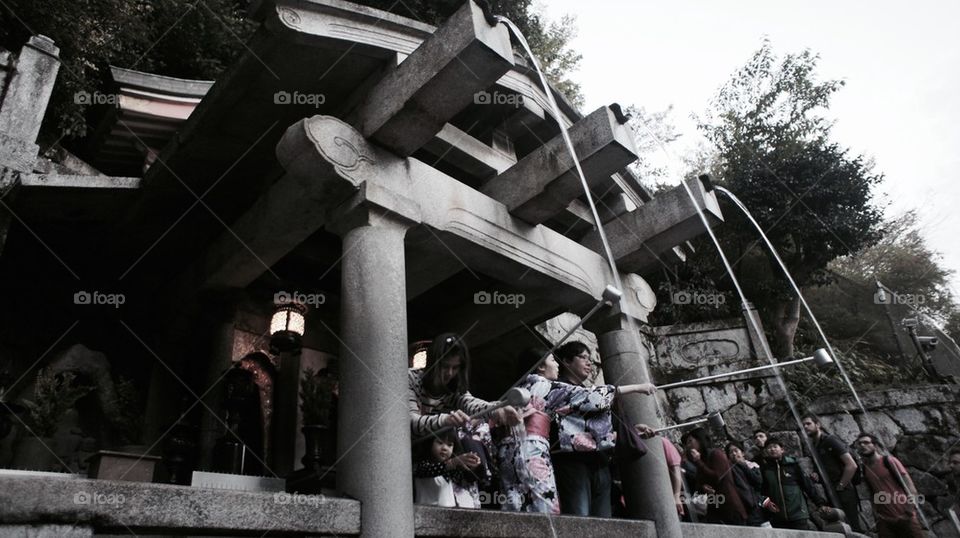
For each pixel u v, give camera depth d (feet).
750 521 20.85
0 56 17.42
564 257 18.98
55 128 25.88
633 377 19.40
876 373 40.63
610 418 14.58
